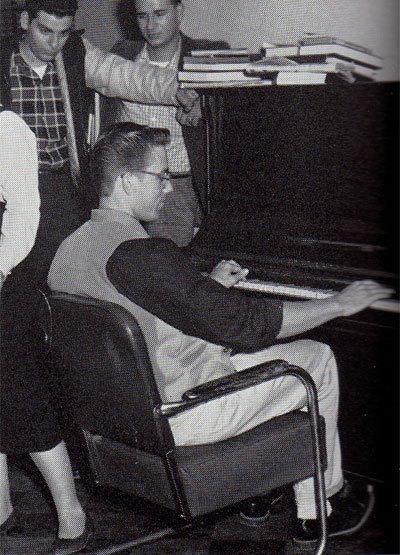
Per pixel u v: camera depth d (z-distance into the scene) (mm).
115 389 1883
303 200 2635
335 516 2465
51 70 2941
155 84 3127
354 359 2514
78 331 1896
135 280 1916
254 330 1956
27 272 2348
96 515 2629
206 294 1914
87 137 3064
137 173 2021
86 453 2139
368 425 2586
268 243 2666
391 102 2441
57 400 2344
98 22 3891
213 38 3543
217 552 2385
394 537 2383
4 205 2303
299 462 2049
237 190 2793
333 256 2523
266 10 3303
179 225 3340
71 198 2959
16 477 2947
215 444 1979
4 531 2561
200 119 3109
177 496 1892
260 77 2721
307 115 2604
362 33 2949
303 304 2012
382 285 2295
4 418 2305
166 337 1990
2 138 2211
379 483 2635
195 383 2031
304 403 2133
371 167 2484
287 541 2428
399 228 2436
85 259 1997
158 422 1827
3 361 2264
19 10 3418
